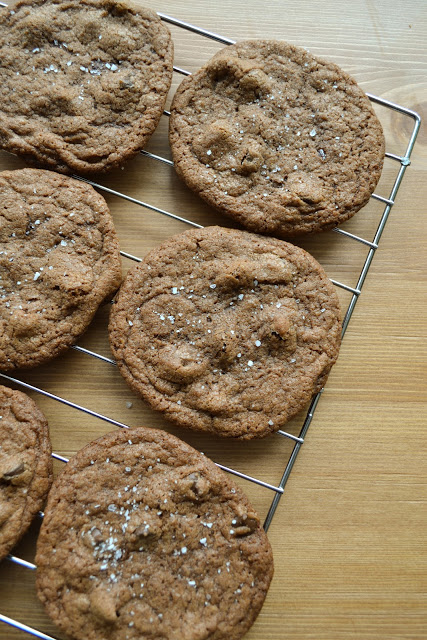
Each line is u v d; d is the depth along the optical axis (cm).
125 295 37
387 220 41
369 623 37
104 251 37
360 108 39
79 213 38
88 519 35
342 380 39
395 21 43
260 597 35
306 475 38
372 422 39
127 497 35
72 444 38
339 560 38
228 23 42
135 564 34
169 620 34
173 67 41
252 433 37
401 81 42
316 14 42
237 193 38
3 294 37
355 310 40
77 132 38
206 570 35
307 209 38
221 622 34
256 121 38
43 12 39
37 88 38
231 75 39
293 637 37
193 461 36
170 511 35
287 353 37
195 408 36
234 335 37
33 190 38
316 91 39
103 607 34
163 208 40
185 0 42
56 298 37
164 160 40
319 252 40
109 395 38
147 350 37
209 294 37
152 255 38
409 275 40
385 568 38
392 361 40
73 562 34
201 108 39
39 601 36
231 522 35
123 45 39
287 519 38
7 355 37
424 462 39
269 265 37
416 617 37
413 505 38
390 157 40
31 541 36
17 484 35
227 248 38
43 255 37
